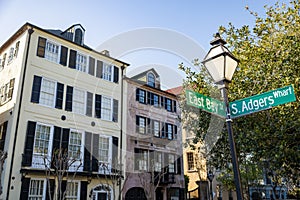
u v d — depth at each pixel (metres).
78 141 16.27
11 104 14.95
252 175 11.81
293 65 7.16
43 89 15.84
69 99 16.58
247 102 4.23
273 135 7.07
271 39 7.76
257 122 7.46
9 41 17.23
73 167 15.40
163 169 15.81
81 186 15.60
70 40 18.08
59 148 15.03
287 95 3.95
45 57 16.33
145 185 15.84
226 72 4.15
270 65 7.39
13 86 15.34
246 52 7.95
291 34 7.47
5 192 13.06
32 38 16.03
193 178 20.16
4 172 13.41
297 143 7.26
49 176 13.83
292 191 14.88
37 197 14.09
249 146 7.55
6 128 14.70
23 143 14.29
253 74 7.66
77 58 17.66
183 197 19.61
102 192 16.31
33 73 15.58
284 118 6.98
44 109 15.50
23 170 13.65
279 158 7.28
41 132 15.18
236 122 7.66
